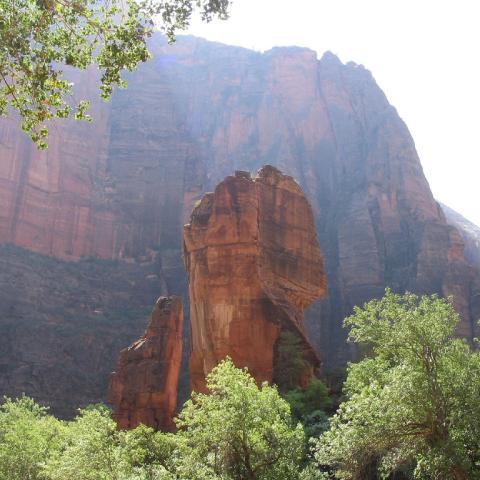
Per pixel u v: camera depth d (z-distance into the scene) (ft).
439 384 59.98
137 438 92.63
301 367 122.72
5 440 111.24
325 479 69.62
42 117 50.29
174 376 156.87
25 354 276.41
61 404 263.08
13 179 334.03
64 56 50.47
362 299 318.65
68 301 311.06
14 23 47.98
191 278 135.13
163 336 158.20
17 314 292.81
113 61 51.67
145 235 361.30
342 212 370.73
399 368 60.95
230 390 69.82
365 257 333.62
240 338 124.77
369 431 59.00
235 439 67.51
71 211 348.18
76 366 281.13
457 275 309.83
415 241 339.36
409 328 63.00
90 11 50.75
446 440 56.65
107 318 311.47
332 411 105.60
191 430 72.18
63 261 334.65
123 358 158.51
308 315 300.81
